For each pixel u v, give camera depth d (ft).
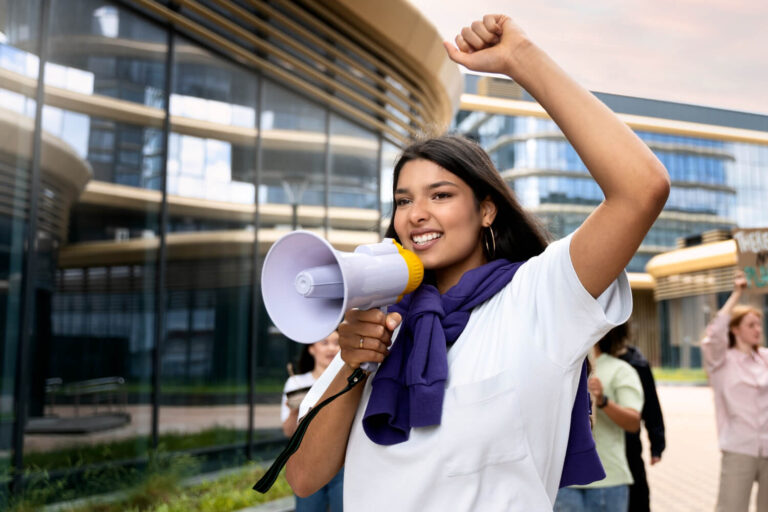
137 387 19.61
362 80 27.40
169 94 20.83
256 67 24.40
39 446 16.42
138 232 19.77
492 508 4.08
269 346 24.91
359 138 29.94
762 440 15.74
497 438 4.09
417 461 4.16
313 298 3.86
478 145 4.73
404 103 30.60
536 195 140.97
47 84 16.96
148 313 20.12
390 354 4.36
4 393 15.67
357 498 4.38
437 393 4.09
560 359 4.09
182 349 21.27
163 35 20.66
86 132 18.12
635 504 13.28
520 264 4.60
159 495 18.94
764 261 16.56
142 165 19.94
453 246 4.48
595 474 4.44
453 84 32.63
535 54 3.86
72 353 17.47
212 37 21.79
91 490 17.66
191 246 21.72
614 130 3.65
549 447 4.18
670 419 56.54
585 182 142.72
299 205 26.27
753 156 163.32
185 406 21.25
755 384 15.83
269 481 4.06
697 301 131.85
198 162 22.04
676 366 139.44
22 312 16.08
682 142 159.74
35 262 16.46
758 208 162.50
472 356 4.25
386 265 3.84
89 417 17.87
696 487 27.76
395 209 4.88
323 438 4.56
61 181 17.28
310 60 24.90
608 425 11.82
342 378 4.49
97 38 18.52
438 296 4.45
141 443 19.57
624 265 3.87
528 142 143.02
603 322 3.94
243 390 23.67
